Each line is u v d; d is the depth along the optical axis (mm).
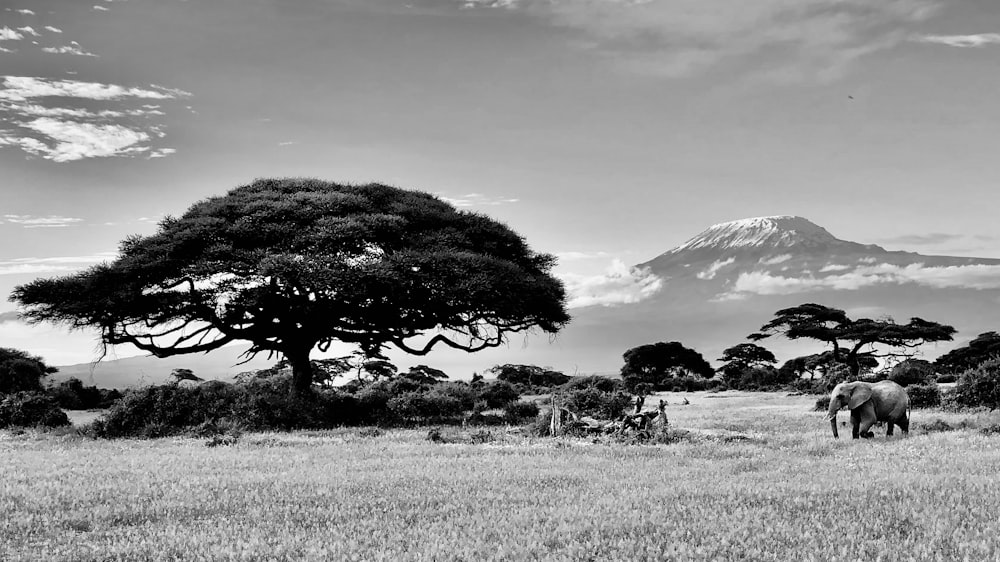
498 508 14109
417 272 42719
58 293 41531
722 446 25328
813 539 11391
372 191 49812
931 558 10398
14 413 40094
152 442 31172
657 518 12906
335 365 71188
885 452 22047
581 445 26438
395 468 20062
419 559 10672
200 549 11344
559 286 50344
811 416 40938
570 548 11047
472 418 41219
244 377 60156
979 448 22469
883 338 91688
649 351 110250
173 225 44094
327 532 12328
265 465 21109
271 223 43344
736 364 107812
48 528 13055
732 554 10742
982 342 93875
